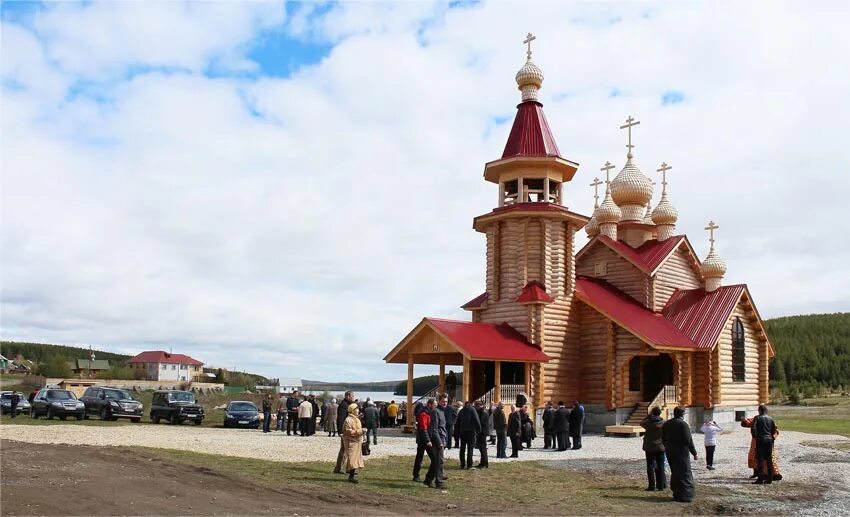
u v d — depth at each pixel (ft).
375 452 83.97
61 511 42.50
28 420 136.46
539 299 121.90
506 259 128.98
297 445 89.10
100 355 524.11
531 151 130.00
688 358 127.24
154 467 63.57
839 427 136.26
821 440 104.27
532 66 134.62
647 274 137.08
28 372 366.22
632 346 124.98
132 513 42.88
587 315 131.03
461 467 71.77
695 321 132.77
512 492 57.57
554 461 78.64
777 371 351.67
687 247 148.77
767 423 63.93
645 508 51.98
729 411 134.31
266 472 63.31
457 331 114.73
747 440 106.63
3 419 139.64
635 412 124.47
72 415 141.08
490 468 71.92
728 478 66.28
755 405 142.41
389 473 66.18
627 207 153.38
